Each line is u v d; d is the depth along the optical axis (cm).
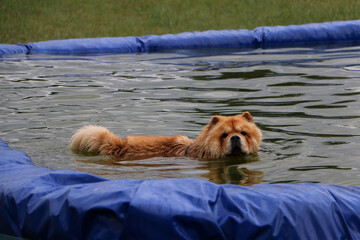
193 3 3038
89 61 1802
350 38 2178
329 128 952
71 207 518
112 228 502
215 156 849
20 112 1118
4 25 2550
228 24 2620
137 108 1148
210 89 1318
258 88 1311
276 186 561
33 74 1555
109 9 2941
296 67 1578
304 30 2183
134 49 2089
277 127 980
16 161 696
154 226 489
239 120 874
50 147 898
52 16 2764
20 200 558
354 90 1238
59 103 1198
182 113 1100
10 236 562
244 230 495
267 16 2734
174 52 2005
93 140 905
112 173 761
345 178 689
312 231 503
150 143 901
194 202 505
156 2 3053
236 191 534
